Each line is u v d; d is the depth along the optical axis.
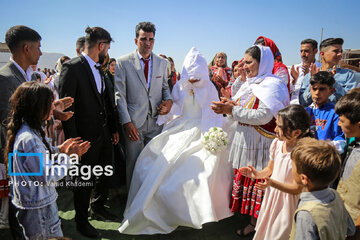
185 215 2.92
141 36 3.54
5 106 2.49
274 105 2.71
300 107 2.27
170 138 3.61
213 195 3.10
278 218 2.36
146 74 3.75
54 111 2.55
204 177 3.07
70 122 2.94
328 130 2.68
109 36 3.15
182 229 3.24
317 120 2.81
